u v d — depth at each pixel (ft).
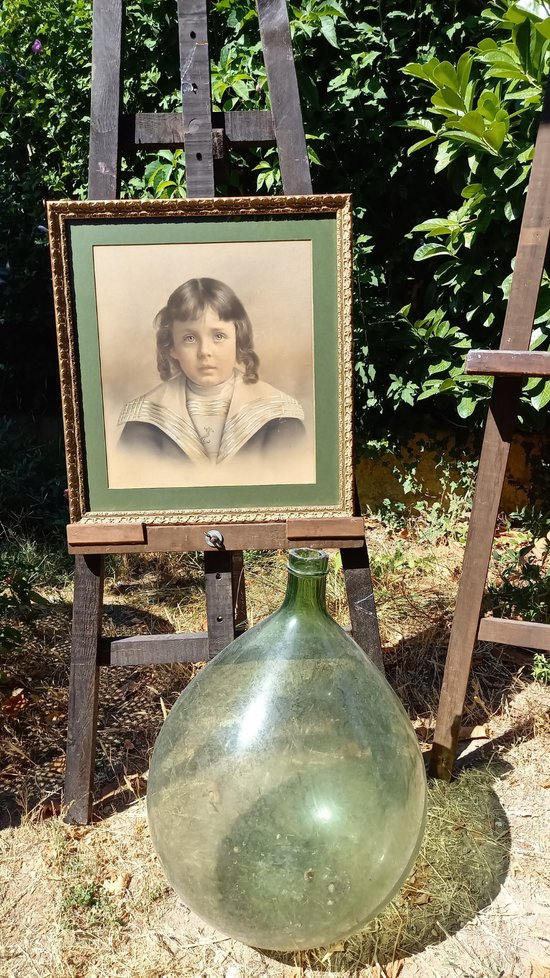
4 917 5.86
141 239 5.78
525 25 7.67
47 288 14.67
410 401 11.68
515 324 6.32
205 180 6.07
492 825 6.71
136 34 11.57
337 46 9.82
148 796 5.44
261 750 4.86
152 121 6.06
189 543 6.22
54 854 6.37
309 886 4.82
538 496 12.25
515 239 10.14
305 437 6.14
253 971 5.43
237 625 8.13
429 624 9.86
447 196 11.71
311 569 5.13
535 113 8.65
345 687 5.07
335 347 5.99
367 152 11.41
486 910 5.90
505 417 6.53
